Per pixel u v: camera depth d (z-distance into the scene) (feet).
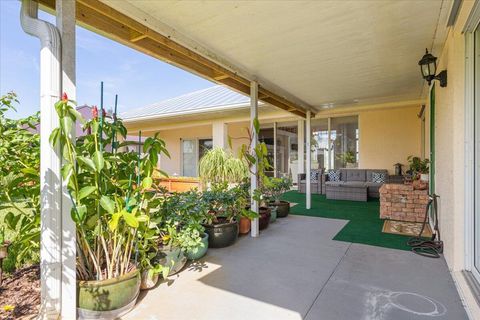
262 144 15.10
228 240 12.37
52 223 6.57
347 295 8.13
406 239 13.42
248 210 14.53
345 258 11.03
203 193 13.66
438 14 8.73
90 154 7.32
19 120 8.63
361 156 29.48
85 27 8.52
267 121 36.04
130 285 7.28
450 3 8.13
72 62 6.82
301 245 12.69
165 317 7.11
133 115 37.96
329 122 31.76
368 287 8.59
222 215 13.70
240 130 39.14
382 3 8.14
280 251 11.89
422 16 8.82
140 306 7.62
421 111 23.53
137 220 7.09
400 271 9.73
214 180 15.83
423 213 16.75
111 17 8.00
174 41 10.00
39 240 7.47
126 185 7.86
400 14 8.70
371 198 26.08
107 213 7.39
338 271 9.79
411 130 26.94
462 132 8.77
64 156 6.62
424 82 16.28
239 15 8.71
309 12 8.53
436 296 7.98
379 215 19.02
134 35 9.48
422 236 13.79
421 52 11.70
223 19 8.93
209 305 7.65
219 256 11.32
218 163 15.87
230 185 15.85
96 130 6.97
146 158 8.09
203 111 28.37
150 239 8.87
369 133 28.94
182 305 7.66
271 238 13.79
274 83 16.21
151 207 8.64
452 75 9.06
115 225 6.72
